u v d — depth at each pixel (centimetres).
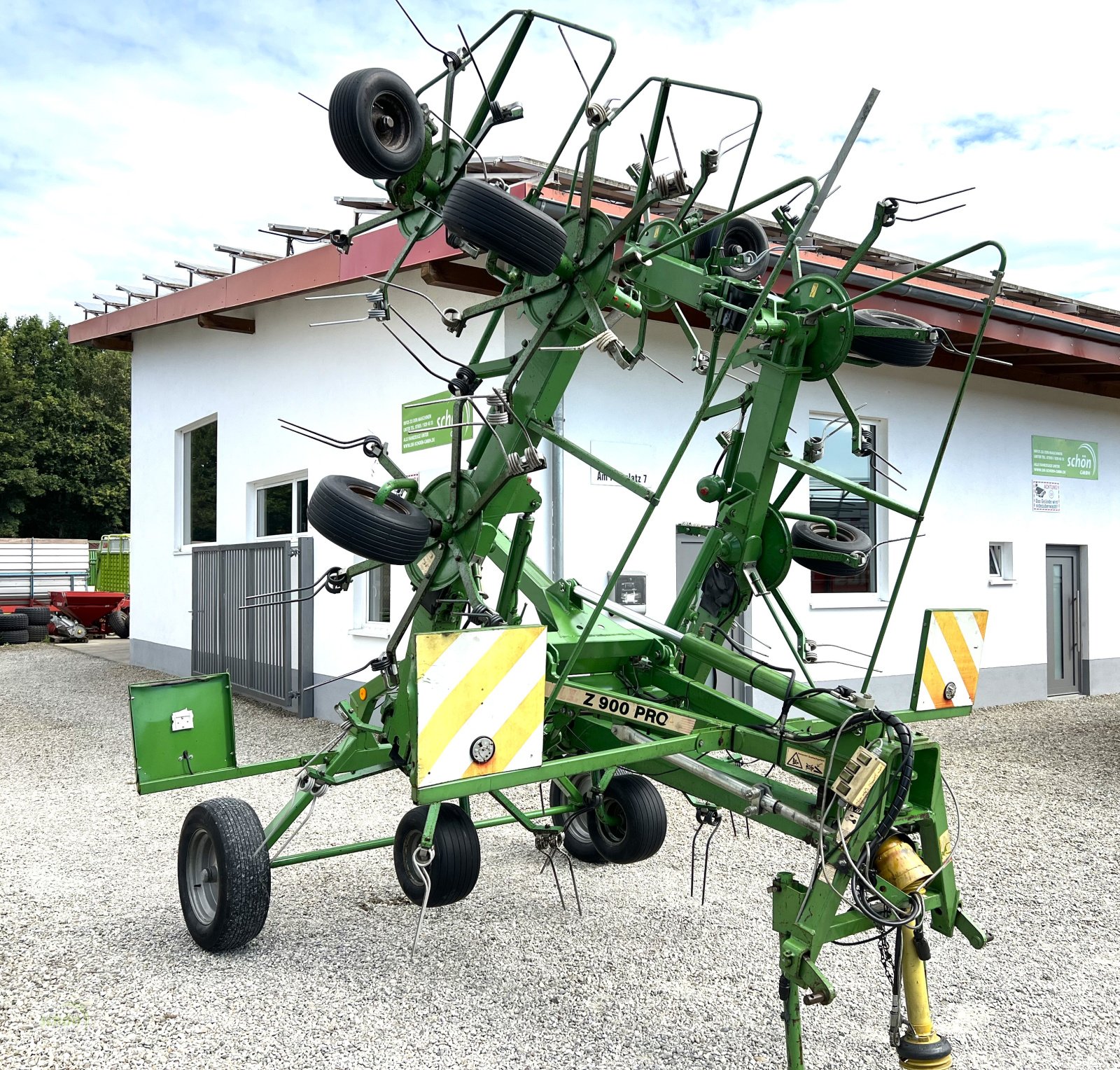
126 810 704
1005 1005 404
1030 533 1275
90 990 407
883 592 1128
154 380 1480
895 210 355
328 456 1057
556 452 867
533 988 413
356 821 661
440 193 408
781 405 396
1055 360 1163
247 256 1112
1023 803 742
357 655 1002
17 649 2022
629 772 527
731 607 434
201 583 1322
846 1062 354
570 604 480
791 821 359
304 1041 366
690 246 419
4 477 3991
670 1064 352
